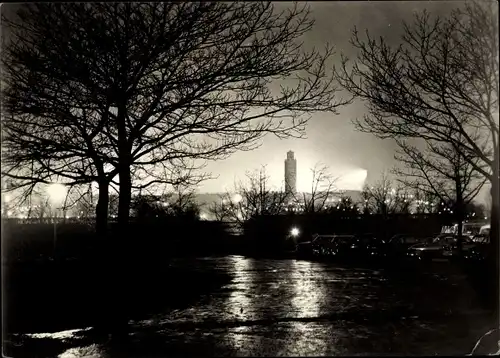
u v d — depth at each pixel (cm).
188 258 3744
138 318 1338
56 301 1470
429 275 2414
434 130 1712
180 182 1803
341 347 1020
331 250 4109
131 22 1405
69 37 1366
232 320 1317
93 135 1537
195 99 1611
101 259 1628
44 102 1512
